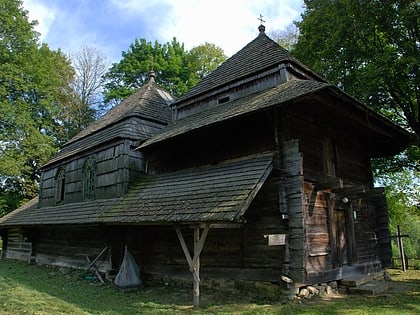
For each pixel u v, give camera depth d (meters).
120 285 10.33
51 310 7.34
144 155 13.75
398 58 13.37
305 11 18.69
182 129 11.25
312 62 17.08
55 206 17.17
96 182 14.37
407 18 13.12
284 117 9.28
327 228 9.80
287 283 8.29
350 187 10.03
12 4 26.22
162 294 9.75
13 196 28.30
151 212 9.70
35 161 27.28
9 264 17.59
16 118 25.09
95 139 15.80
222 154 10.57
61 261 15.45
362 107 9.62
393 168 18.05
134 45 33.44
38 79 27.30
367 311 7.32
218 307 7.92
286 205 8.66
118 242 12.12
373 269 11.72
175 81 31.48
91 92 34.22
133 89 32.12
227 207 7.76
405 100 16.06
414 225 39.59
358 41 15.09
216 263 9.89
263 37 13.59
